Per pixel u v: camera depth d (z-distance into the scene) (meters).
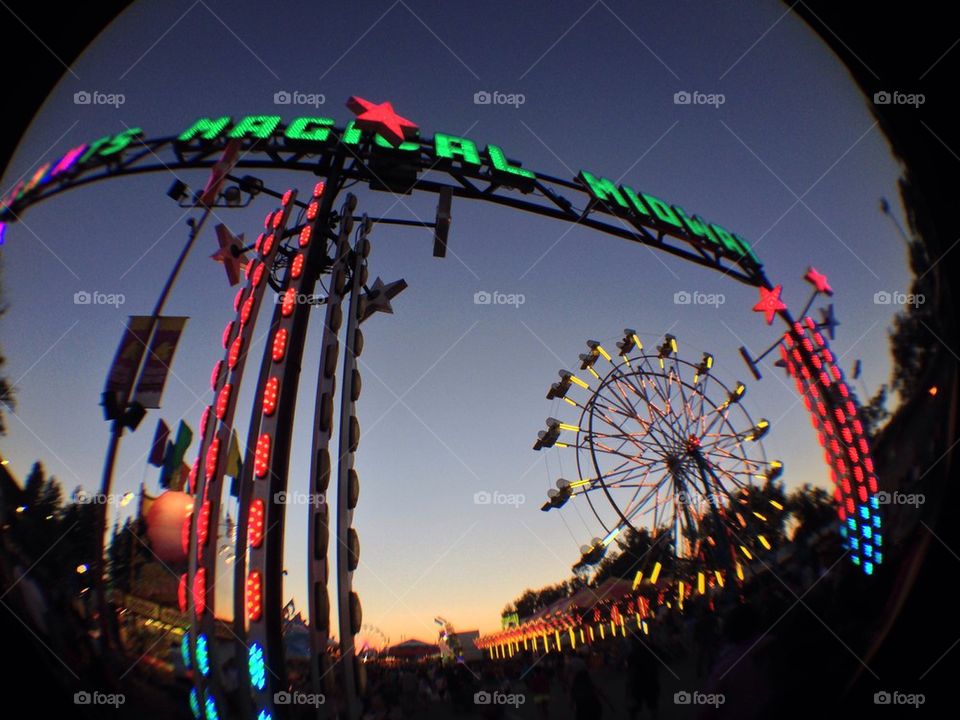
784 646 3.95
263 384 8.16
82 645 5.01
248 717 6.35
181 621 7.35
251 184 11.13
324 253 9.76
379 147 11.44
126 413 8.47
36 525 5.08
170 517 8.41
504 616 24.70
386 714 10.38
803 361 11.38
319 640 6.75
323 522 7.35
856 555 4.79
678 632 13.36
